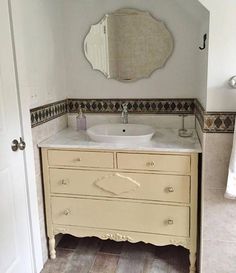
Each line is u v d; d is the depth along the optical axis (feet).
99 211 6.98
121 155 6.57
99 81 8.20
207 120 5.91
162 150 6.34
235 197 5.85
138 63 7.93
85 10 7.88
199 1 5.55
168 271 6.89
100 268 7.04
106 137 6.81
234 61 5.63
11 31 5.76
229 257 6.39
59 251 7.66
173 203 6.57
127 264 7.14
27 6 6.33
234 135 5.62
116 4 7.73
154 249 7.68
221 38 5.59
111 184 6.75
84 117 8.07
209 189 6.18
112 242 8.00
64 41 8.13
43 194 7.18
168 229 6.72
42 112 7.08
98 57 8.06
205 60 6.14
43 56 7.09
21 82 6.04
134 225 6.88
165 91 7.98
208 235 6.38
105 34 7.91
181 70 7.80
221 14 5.51
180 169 6.38
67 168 6.91
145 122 8.17
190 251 6.70
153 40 7.75
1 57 5.49
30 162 6.45
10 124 5.80
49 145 6.84
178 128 8.04
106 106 8.29
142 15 7.67
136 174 6.61
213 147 6.00
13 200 5.97
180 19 7.54
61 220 7.22
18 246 6.18
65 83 8.31
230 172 5.69
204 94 6.18
